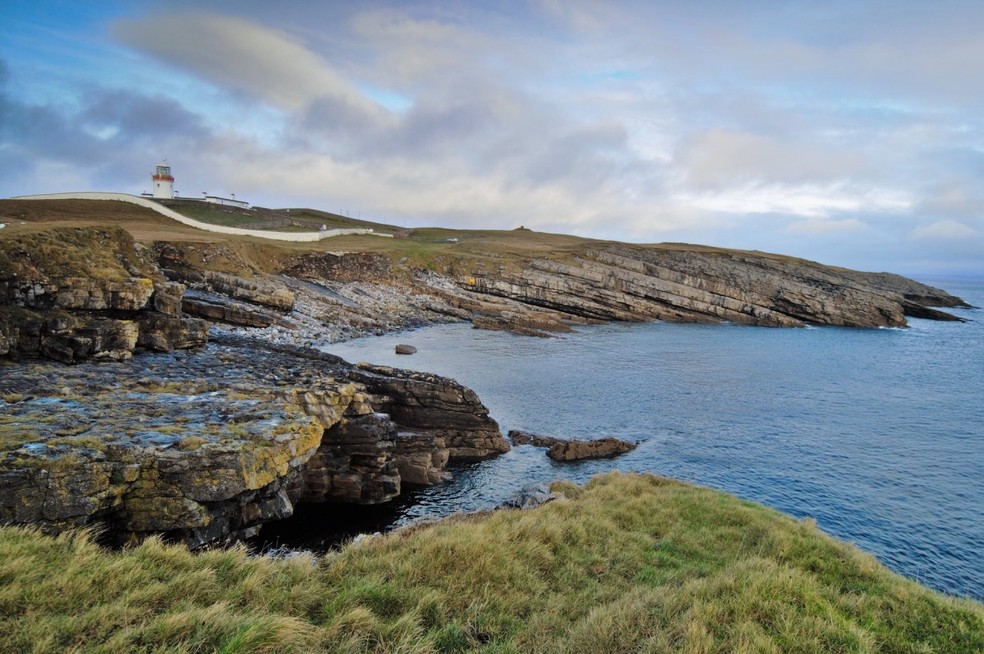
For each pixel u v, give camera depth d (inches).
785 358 2591.0
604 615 350.6
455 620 349.4
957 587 740.7
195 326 1255.5
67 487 501.0
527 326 3326.8
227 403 789.9
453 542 462.6
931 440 1398.9
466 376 1897.1
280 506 650.2
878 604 386.6
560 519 591.5
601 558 502.3
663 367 2234.3
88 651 256.2
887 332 3828.7
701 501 703.7
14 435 557.9
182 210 4697.3
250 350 1385.3
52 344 975.6
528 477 1078.4
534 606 391.5
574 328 3499.0
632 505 676.7
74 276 1066.7
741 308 4190.5
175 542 549.3
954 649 333.4
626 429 1409.9
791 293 4298.7
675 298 4247.0
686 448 1284.4
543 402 1626.5
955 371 2352.4
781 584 388.8
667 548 543.8
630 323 3927.2
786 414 1604.3
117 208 3560.5
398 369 1256.2
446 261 4220.0
